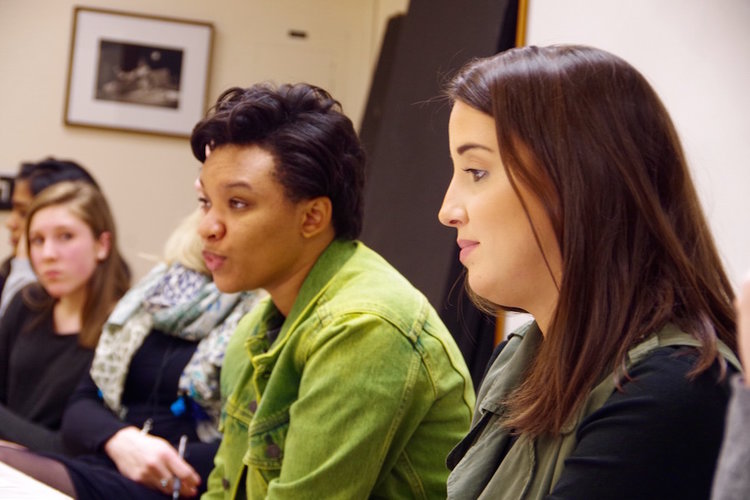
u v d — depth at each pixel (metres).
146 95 4.32
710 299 0.99
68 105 4.29
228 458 1.54
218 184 1.45
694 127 2.12
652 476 0.89
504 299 1.04
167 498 2.04
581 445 0.94
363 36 4.41
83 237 2.63
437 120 2.88
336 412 1.33
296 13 4.39
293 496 1.32
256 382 1.47
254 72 4.37
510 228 1.00
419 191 2.88
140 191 4.33
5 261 3.43
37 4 4.30
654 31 2.22
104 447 2.13
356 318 1.37
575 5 2.43
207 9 4.36
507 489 1.03
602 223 0.97
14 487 1.54
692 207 1.02
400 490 1.41
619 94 0.99
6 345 2.79
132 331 2.22
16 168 4.28
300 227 1.47
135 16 4.31
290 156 1.43
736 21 2.08
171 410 2.18
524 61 1.01
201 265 2.23
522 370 1.11
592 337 0.97
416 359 1.38
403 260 2.85
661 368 0.92
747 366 0.62
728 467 0.63
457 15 2.91
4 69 4.29
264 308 1.62
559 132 0.98
